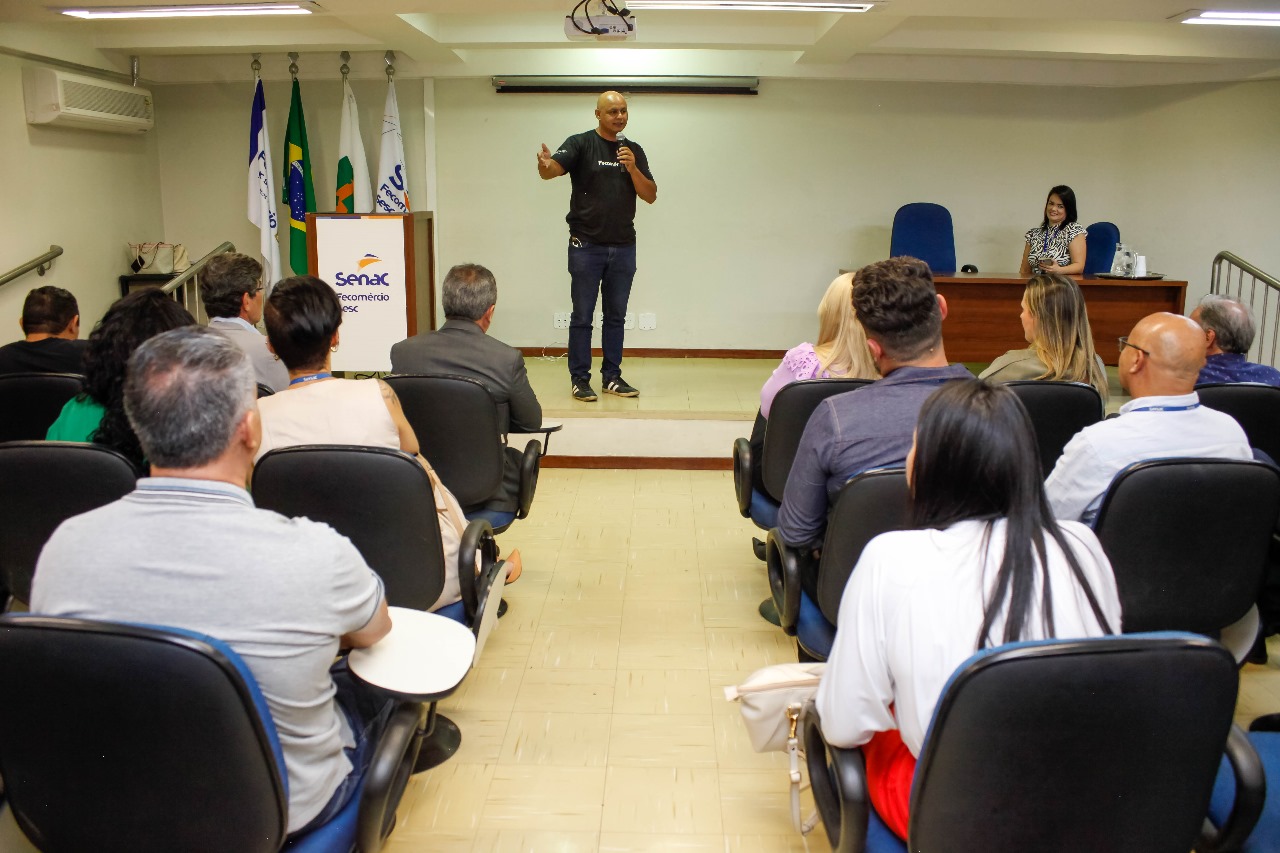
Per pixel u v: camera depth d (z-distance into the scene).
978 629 1.23
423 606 2.08
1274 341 5.79
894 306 2.02
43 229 5.66
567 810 2.20
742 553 3.82
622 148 4.94
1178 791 1.18
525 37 5.83
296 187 6.43
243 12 4.84
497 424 2.75
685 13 5.71
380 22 5.14
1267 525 1.92
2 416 2.86
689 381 6.11
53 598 1.26
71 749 1.21
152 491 1.28
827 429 2.02
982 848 1.21
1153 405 2.07
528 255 6.94
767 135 6.80
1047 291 2.89
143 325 2.09
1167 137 6.74
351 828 1.44
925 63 6.48
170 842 1.27
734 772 2.35
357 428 2.13
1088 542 1.33
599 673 2.83
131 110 6.23
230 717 1.17
